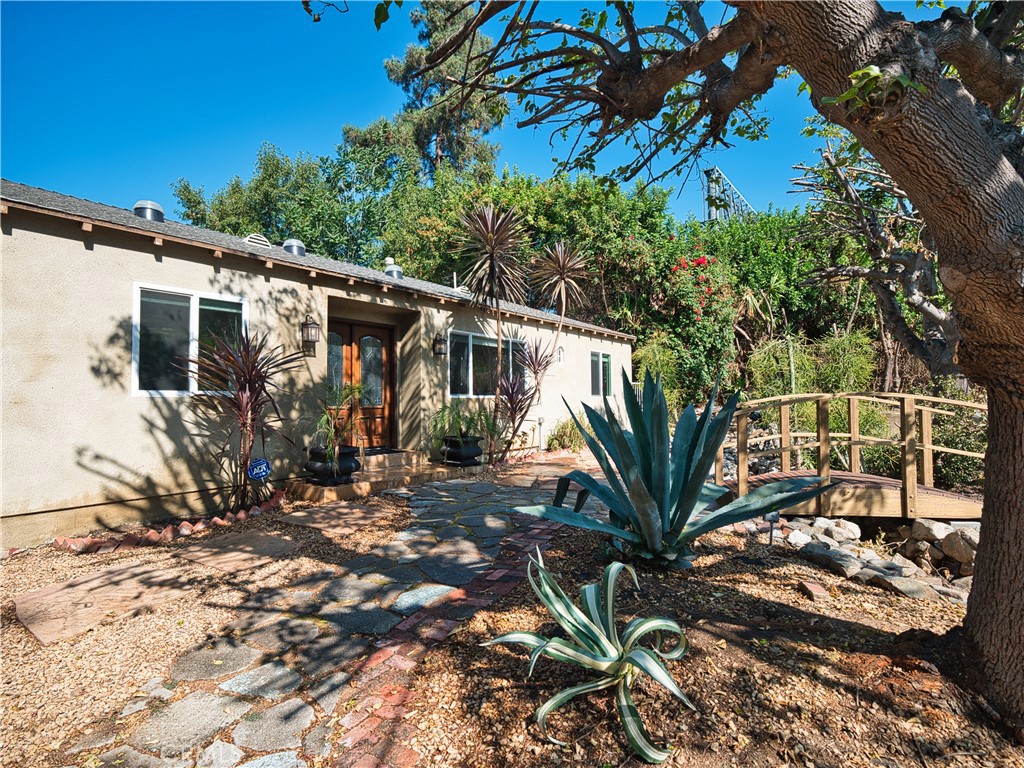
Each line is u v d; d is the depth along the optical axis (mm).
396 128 27156
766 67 2992
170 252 6012
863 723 2152
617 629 2883
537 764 2074
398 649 3129
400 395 9555
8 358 4867
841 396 5344
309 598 3887
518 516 6016
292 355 6754
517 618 3359
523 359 11266
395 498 7059
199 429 6254
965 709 2221
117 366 5586
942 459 7004
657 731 2168
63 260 5211
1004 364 2135
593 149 4297
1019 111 2512
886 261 6965
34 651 3209
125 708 2639
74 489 5266
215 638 3330
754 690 2354
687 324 17172
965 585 4148
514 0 2807
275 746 2336
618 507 4062
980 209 1787
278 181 24812
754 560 4285
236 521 5965
